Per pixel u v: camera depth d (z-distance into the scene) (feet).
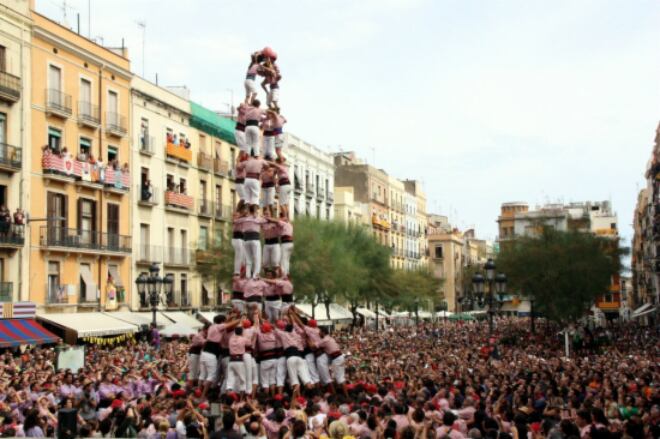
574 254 191.31
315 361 65.98
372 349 120.98
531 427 47.09
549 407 52.39
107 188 153.28
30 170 133.80
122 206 159.43
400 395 58.44
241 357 61.31
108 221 155.02
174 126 180.34
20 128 131.85
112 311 152.56
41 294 134.72
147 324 147.54
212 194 195.93
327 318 198.18
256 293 67.46
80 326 132.26
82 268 146.41
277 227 72.02
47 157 136.15
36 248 133.90
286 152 237.45
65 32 143.64
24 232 130.62
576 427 43.27
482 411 48.26
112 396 56.24
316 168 265.13
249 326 64.64
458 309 428.97
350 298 214.90
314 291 180.34
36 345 125.18
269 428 46.83
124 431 46.78
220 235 179.63
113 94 158.51
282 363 64.64
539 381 69.21
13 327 120.26
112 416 48.91
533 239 207.62
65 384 65.82
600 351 136.67
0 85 125.90
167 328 133.90
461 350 119.14
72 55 145.38
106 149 155.22
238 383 61.31
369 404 52.65
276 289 69.46
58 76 142.20
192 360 66.64
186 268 179.42
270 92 74.18
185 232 183.42
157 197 171.53
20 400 57.11
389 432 42.78
